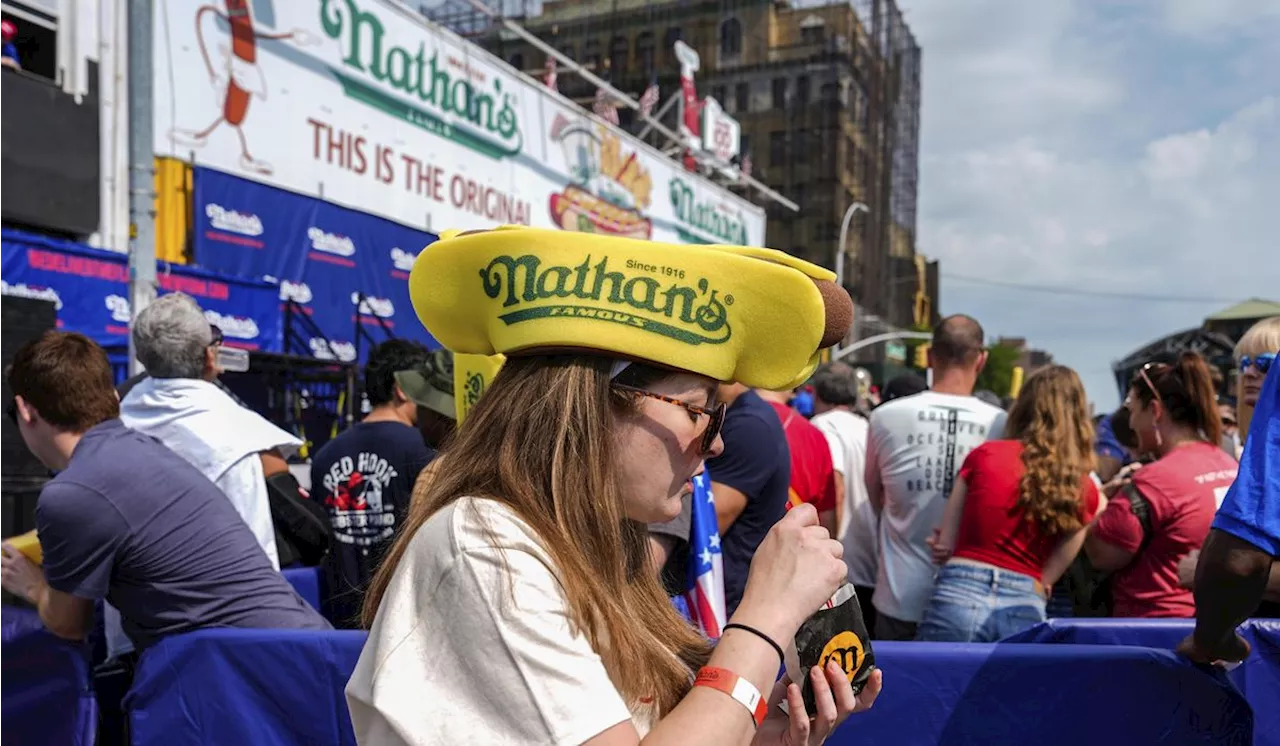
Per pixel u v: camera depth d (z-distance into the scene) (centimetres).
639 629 105
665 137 2339
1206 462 261
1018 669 191
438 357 293
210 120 827
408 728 89
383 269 1045
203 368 290
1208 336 838
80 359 237
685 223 1795
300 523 304
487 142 1230
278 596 235
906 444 322
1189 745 188
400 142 1072
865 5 4209
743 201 2084
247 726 206
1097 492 272
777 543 107
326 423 908
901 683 193
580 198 1445
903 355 4362
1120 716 189
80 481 211
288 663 205
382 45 1036
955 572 276
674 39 3956
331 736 204
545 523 100
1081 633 218
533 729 86
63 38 741
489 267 109
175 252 794
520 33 1406
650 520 109
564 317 103
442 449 122
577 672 90
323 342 942
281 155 906
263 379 830
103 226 768
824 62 3844
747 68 3916
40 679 222
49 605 215
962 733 192
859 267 4069
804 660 113
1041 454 267
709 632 207
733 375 106
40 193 711
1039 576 273
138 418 279
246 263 865
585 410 103
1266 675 198
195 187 810
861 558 420
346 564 297
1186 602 256
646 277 104
